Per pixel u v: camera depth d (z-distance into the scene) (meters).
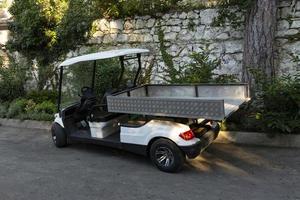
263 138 6.43
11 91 10.92
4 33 12.05
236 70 8.37
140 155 6.41
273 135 6.35
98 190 5.00
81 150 6.94
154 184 5.07
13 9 11.34
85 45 10.42
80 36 10.39
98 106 6.36
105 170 5.77
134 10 9.45
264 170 5.28
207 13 8.57
